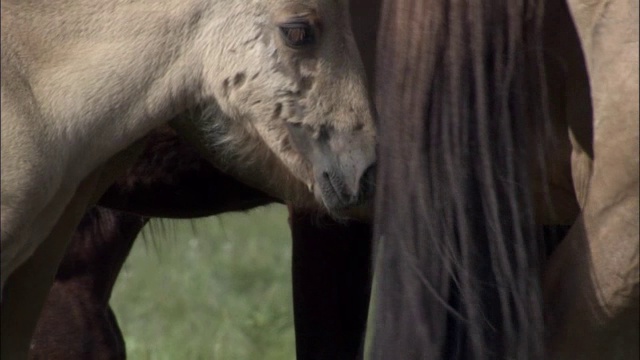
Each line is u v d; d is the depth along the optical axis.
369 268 12.98
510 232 10.16
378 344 10.12
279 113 10.52
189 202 12.66
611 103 9.66
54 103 9.89
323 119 10.54
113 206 12.58
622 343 10.26
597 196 9.90
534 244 10.20
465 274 10.10
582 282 10.14
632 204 9.73
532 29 10.23
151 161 12.26
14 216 9.55
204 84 10.43
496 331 10.15
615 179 9.74
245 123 10.66
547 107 10.30
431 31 10.11
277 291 21.33
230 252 23.39
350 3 10.75
